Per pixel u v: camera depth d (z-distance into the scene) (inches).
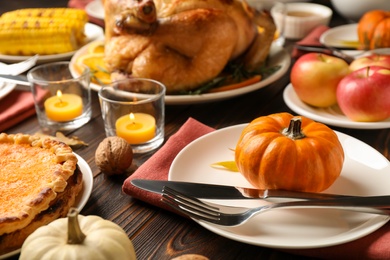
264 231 21.3
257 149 22.6
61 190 21.9
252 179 22.9
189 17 30.0
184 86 30.7
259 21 32.2
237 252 21.6
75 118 29.1
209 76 30.9
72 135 28.4
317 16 40.7
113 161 24.7
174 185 22.9
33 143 24.4
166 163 25.0
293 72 29.7
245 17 31.9
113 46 31.2
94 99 31.9
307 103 30.0
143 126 27.0
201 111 30.5
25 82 30.1
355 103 27.7
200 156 25.0
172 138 26.2
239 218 21.4
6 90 30.7
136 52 30.5
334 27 42.5
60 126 29.0
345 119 28.7
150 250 21.6
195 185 22.9
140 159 26.6
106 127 27.7
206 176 24.1
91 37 38.9
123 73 31.4
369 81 27.4
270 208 21.4
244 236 20.8
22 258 18.6
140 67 30.4
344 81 28.1
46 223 21.3
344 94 28.0
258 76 31.7
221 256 21.4
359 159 24.5
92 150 27.1
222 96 29.7
